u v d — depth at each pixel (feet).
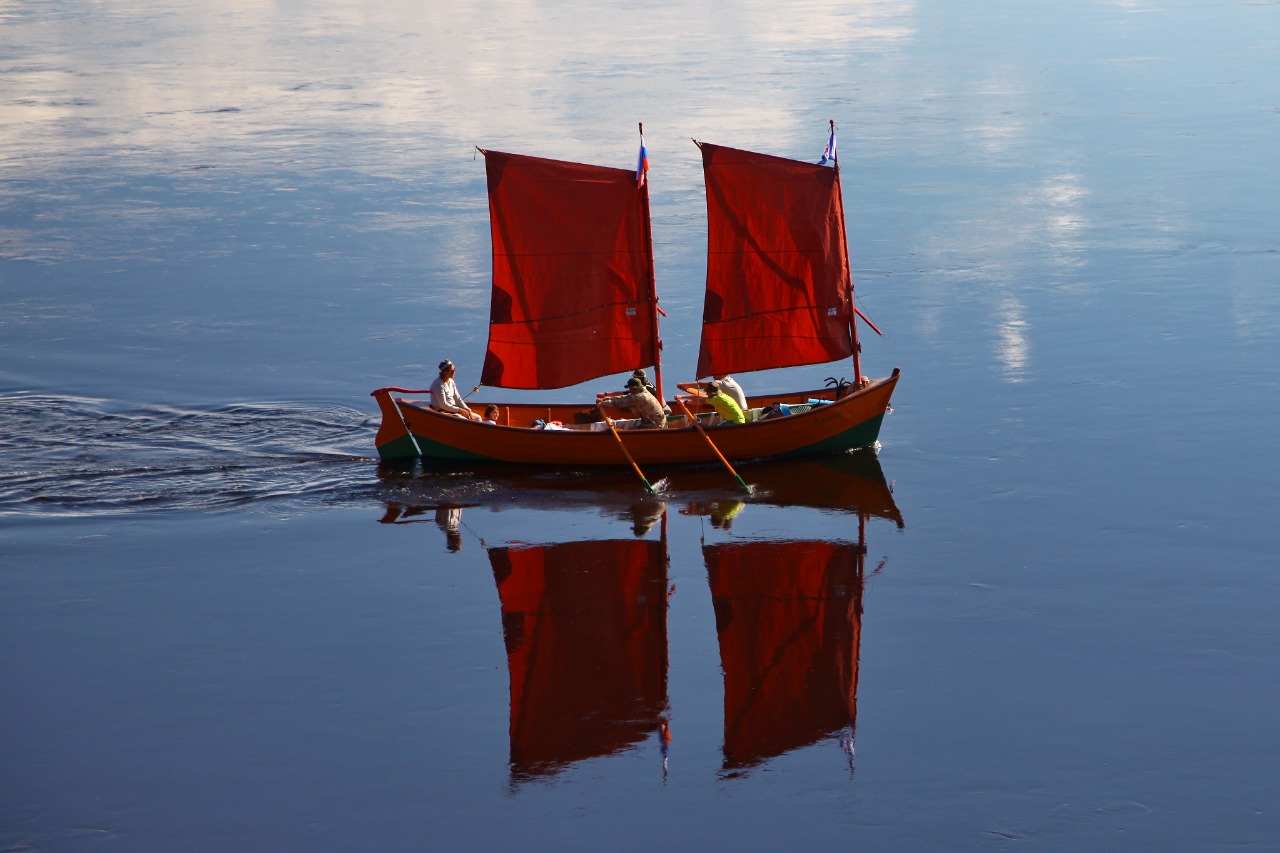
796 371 377.91
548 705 210.79
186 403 348.79
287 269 481.87
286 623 238.48
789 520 280.10
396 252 501.56
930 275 459.32
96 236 531.50
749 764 193.88
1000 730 200.64
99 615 241.35
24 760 196.75
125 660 225.56
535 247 316.19
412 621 239.09
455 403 321.52
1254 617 233.35
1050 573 252.01
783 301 321.52
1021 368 370.32
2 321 422.82
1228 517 273.75
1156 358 374.22
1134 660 220.23
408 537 274.36
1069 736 198.80
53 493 293.84
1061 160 623.77
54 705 211.41
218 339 404.16
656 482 303.27
